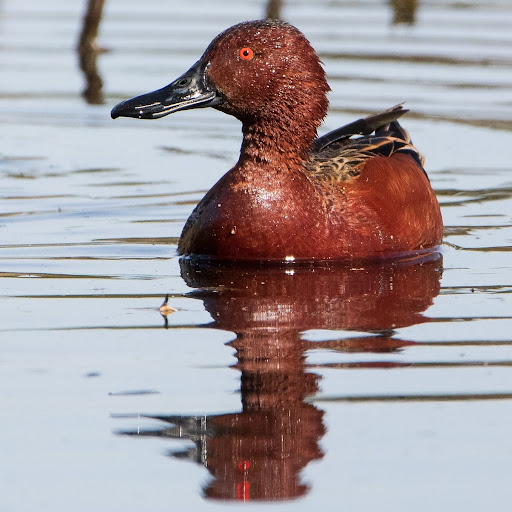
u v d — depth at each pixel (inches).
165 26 1053.8
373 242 472.7
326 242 463.2
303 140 466.6
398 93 812.0
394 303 406.3
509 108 778.2
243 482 271.9
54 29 1053.2
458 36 1008.2
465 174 641.0
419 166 534.3
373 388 322.3
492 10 1148.5
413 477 272.7
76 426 298.5
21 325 377.4
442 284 434.9
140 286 429.4
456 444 288.8
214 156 684.1
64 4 1177.4
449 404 311.9
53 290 423.2
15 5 1170.0
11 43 994.1
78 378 328.8
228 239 462.3
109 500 263.7
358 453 285.3
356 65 901.8
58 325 377.7
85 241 505.0
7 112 782.5
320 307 400.8
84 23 967.0
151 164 666.2
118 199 588.7
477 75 871.7
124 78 864.3
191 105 475.5
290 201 459.8
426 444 288.8
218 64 468.8
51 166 657.0
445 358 345.7
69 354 348.5
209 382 326.6
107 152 693.9
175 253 485.4
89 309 397.4
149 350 352.5
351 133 557.0
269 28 467.2
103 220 546.6
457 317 388.5
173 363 340.8
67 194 597.6
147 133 745.0
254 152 464.8
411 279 442.9
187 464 279.7
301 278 443.5
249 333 369.7
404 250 486.9
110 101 804.0
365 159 497.7
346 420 303.0
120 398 315.0
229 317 388.2
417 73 874.8
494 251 493.4
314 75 469.1
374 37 1002.1
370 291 423.8
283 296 415.5
